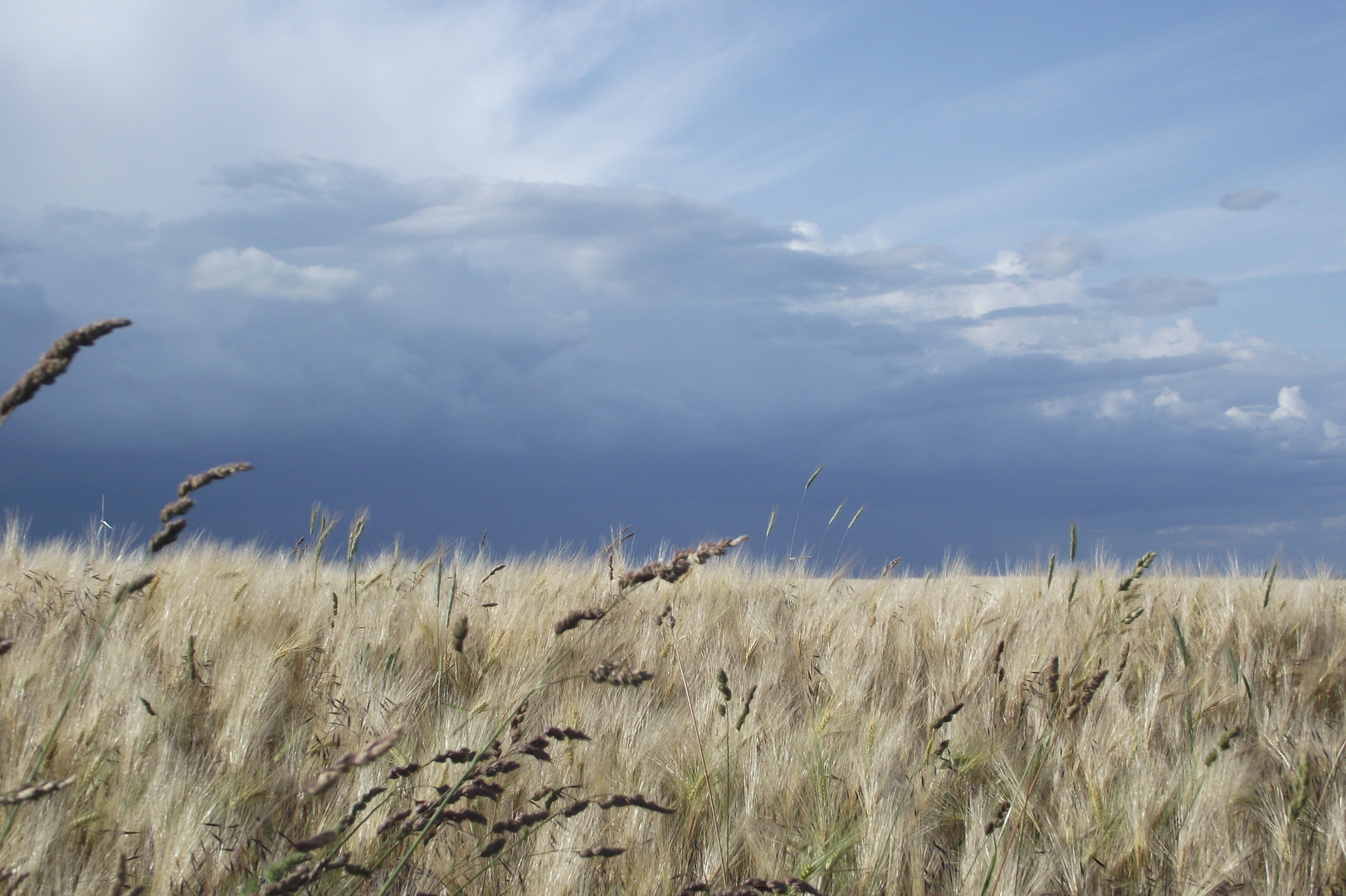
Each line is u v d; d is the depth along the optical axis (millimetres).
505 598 5500
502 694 3607
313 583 5738
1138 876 2818
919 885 2645
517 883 2455
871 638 5195
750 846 2756
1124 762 3342
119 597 1950
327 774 1284
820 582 7289
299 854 1572
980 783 3557
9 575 5441
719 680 2982
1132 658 4789
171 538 1789
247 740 3174
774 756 3273
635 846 2672
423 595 5582
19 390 1463
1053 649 4715
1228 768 3129
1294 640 5355
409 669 4270
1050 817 3145
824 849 2762
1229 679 4328
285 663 4371
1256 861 2873
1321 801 3031
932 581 6902
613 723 3414
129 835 2479
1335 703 4398
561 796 2668
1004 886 2545
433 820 1988
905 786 3154
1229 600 5656
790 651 5133
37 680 3275
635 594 5738
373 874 2381
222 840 2500
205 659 4039
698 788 3082
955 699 4078
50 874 2291
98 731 2986
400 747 3156
